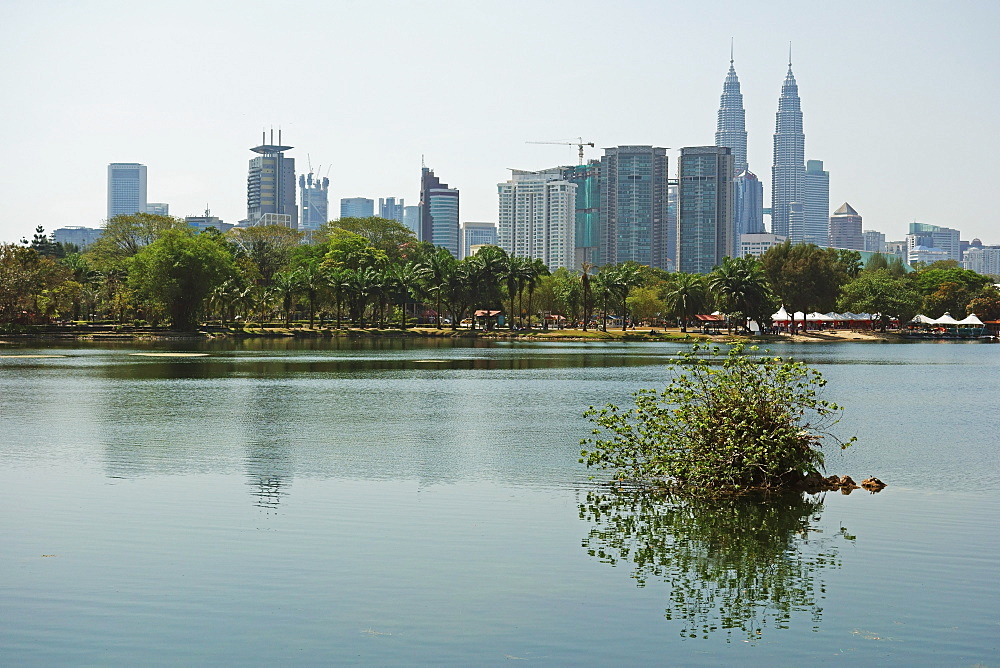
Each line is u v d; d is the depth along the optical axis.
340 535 23.95
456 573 20.78
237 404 56.59
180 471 33.03
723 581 20.47
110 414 50.78
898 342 182.38
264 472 32.88
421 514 26.36
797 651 16.58
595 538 23.92
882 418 51.34
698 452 29.77
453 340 172.50
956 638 17.20
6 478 31.48
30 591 19.42
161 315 177.12
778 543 23.66
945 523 25.66
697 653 16.47
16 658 16.12
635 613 18.44
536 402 58.72
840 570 21.38
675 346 150.88
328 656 16.19
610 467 34.06
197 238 173.25
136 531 24.22
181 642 16.80
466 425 46.84
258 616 18.03
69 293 163.75
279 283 196.50
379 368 91.38
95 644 16.72
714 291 191.25
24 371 84.31
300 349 130.88
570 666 15.86
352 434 43.28
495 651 16.47
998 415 52.81
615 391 66.94
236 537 23.64
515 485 30.69
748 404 29.95
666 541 23.70
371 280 187.12
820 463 30.73
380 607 18.59
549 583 20.19
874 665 16.00
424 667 15.77
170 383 71.69
